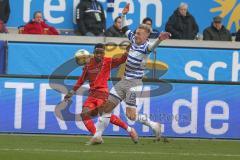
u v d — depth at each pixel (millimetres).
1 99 44656
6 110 44656
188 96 45406
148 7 56750
